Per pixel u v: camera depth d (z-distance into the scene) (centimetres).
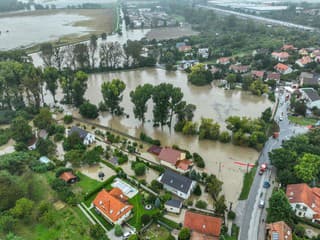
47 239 5181
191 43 19600
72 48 16050
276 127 9325
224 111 10606
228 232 5444
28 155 7388
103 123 9831
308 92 11250
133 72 15175
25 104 10894
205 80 13212
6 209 5638
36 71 10594
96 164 7569
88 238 5197
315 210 5650
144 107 9275
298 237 5206
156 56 16962
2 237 5156
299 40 19225
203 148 8438
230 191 6606
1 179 6041
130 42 16150
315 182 6544
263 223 5681
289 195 6038
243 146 8494
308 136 8238
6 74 10669
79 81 10500
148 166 7381
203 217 5300
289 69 14288
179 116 9388
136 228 5469
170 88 8706
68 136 8288
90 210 5941
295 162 6875
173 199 6131
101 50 15650
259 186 6738
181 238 5072
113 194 6091
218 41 19625
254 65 14850
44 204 5688
